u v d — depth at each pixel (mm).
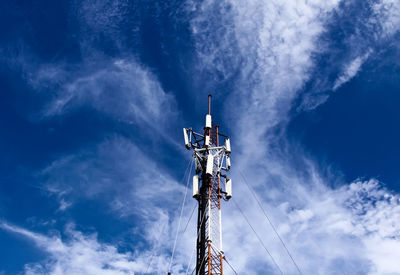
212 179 74750
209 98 89938
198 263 64375
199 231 67875
